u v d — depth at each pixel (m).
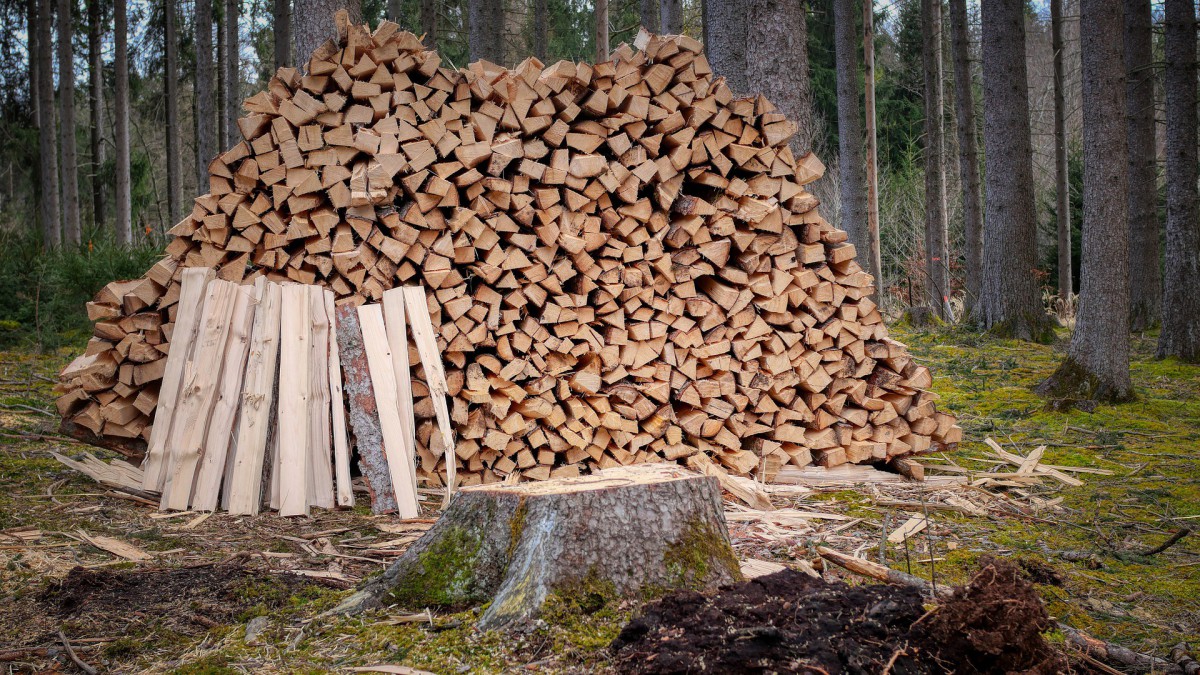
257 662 2.78
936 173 17.27
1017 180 12.14
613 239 5.35
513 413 5.25
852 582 3.56
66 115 18.00
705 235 5.51
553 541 2.97
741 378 5.60
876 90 26.83
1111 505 5.16
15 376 8.33
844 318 5.73
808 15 25.98
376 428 4.73
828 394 5.76
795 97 8.41
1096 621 3.41
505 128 5.30
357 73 5.05
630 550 3.01
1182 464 6.14
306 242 5.18
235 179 5.12
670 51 5.37
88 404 5.11
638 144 5.41
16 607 3.28
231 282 4.98
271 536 4.25
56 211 19.16
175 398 4.82
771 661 2.36
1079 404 7.99
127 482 4.99
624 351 5.47
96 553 3.93
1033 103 27.45
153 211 30.14
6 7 22.39
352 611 3.16
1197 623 3.38
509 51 23.06
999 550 4.28
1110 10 8.20
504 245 5.34
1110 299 8.34
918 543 4.37
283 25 16.05
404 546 4.09
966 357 10.82
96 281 10.65
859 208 13.87
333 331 4.91
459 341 5.11
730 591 2.82
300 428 4.73
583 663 2.63
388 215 5.06
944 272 17.22
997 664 2.40
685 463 5.65
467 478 5.21
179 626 3.10
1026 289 12.14
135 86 24.39
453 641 2.82
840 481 5.66
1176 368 10.27
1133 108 13.75
